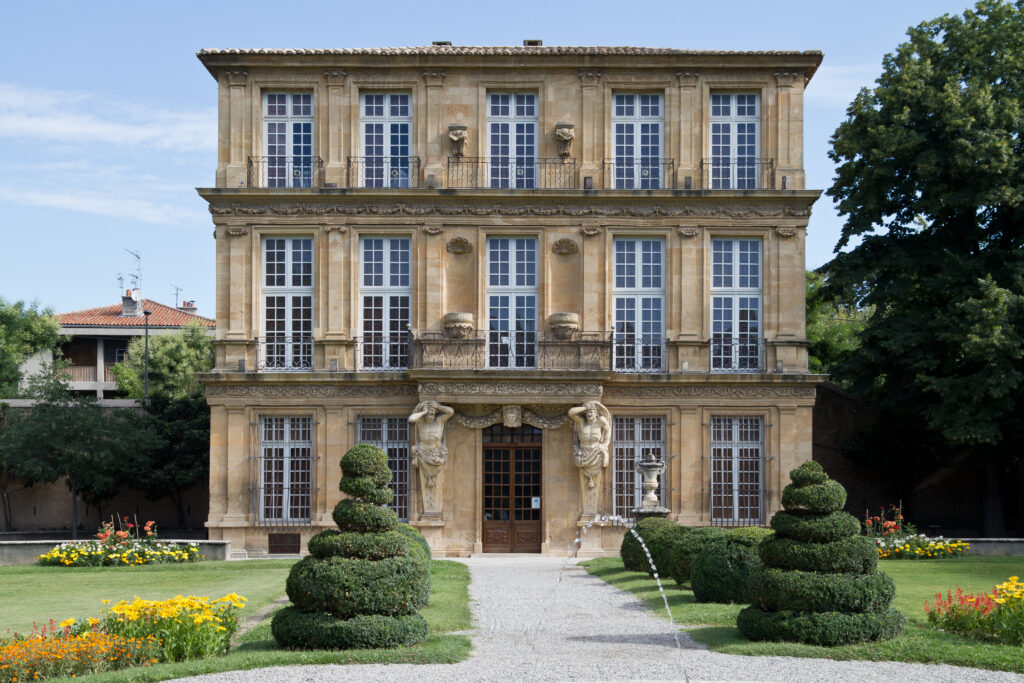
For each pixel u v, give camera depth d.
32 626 17.59
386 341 33.34
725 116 34.19
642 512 27.14
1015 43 34.78
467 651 15.01
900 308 37.22
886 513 37.78
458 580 24.22
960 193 33.81
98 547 28.80
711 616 17.70
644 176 33.94
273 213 33.22
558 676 13.38
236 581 24.20
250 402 32.84
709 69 33.81
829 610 15.27
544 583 23.98
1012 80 34.19
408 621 15.27
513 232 33.41
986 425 32.53
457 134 33.44
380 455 16.38
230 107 33.66
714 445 33.06
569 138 33.50
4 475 40.50
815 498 15.88
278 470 32.97
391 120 34.06
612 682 12.98
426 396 32.03
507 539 32.66
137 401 43.50
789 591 15.33
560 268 33.38
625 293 33.59
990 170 32.75
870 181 35.19
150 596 21.66
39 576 26.00
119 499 41.62
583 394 32.16
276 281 33.44
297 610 15.39
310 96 34.03
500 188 33.06
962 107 33.25
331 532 15.91
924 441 37.28
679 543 21.95
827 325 52.47
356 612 15.09
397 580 15.34
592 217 33.34
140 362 58.59
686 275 33.25
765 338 33.25
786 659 14.34
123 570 27.38
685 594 20.77
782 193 33.03
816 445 38.25
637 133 34.12
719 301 33.59
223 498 32.69
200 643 14.94
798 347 33.12
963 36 35.16
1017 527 38.16
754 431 33.16
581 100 33.84
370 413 32.94
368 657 14.34
